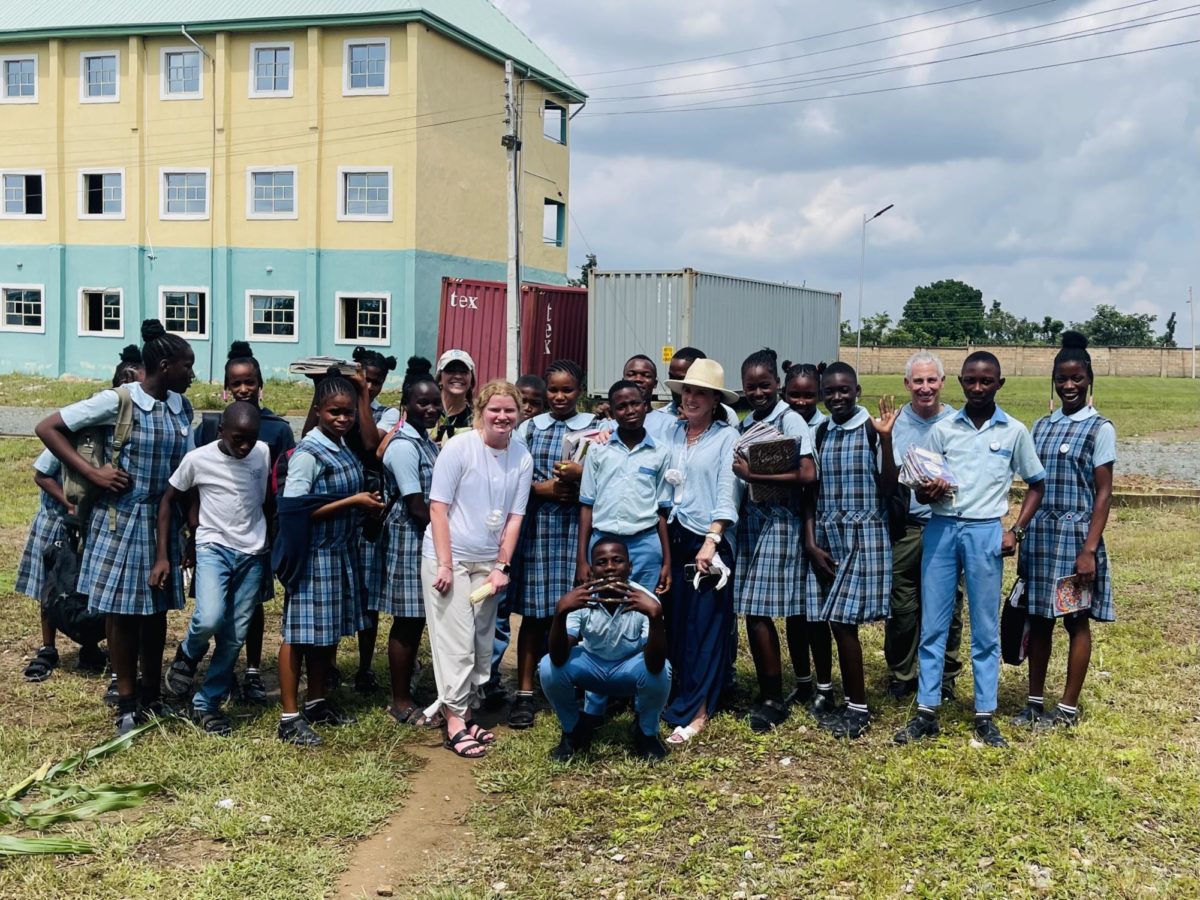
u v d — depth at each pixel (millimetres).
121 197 30375
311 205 28703
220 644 5543
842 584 5504
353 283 28797
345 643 7336
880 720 5824
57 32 29578
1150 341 77312
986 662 5469
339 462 5512
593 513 5656
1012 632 5922
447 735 5559
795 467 5520
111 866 4121
